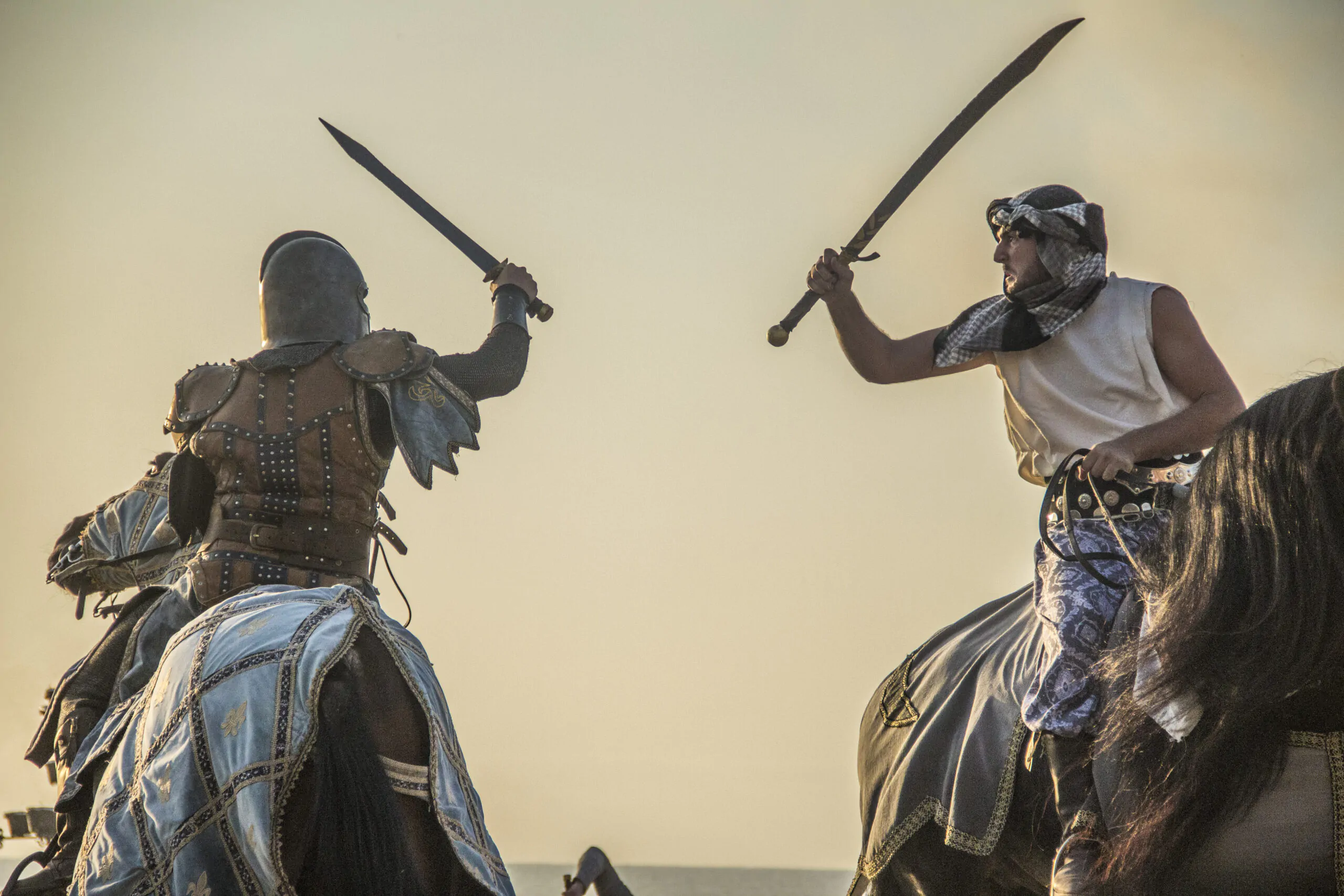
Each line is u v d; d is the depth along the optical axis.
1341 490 6.61
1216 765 6.68
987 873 10.82
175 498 11.52
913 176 12.37
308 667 9.03
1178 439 9.99
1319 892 6.63
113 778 9.54
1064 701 9.27
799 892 166.75
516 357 12.48
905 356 12.28
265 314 11.89
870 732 12.41
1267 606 6.62
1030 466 11.61
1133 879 6.90
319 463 11.14
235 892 8.69
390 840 8.59
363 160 13.87
